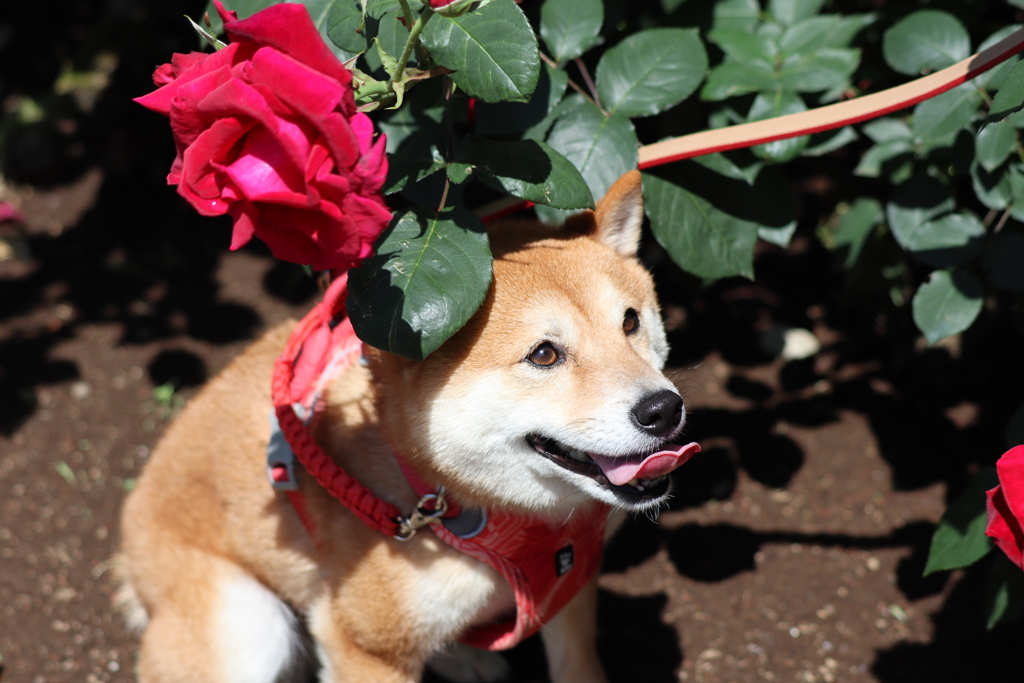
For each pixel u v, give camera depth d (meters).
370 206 1.40
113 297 5.06
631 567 3.47
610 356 2.18
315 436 2.52
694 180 2.56
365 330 1.75
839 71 2.66
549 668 3.13
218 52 1.44
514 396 2.14
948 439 3.87
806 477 3.79
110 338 4.77
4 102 6.41
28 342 4.73
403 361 2.17
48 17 6.96
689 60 2.47
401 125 2.39
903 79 3.23
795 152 2.61
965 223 2.75
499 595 2.48
